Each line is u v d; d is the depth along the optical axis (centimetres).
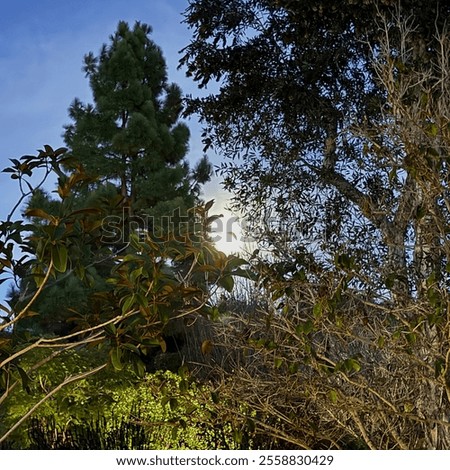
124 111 1548
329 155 756
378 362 445
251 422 420
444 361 373
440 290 392
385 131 421
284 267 436
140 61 1573
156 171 1507
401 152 434
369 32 686
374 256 533
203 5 836
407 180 485
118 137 1446
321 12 705
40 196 1298
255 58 827
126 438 590
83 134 1506
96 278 1186
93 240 434
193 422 582
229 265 374
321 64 783
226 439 548
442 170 425
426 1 641
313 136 793
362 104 747
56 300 1142
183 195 1477
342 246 507
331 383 412
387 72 469
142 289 359
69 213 366
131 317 389
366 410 397
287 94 790
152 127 1487
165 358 1002
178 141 1571
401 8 626
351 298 426
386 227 504
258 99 829
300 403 466
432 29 636
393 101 432
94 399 651
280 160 795
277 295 412
